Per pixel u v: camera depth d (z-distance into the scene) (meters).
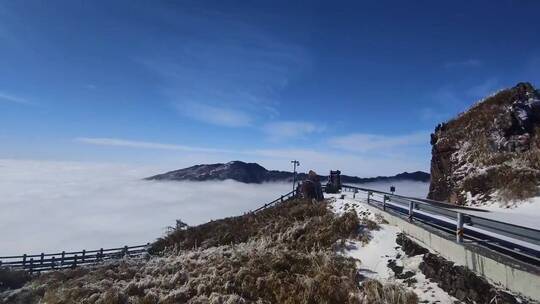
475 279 9.01
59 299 16.36
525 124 24.08
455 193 24.42
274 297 12.05
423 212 14.52
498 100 27.84
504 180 21.03
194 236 27.78
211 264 16.33
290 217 22.94
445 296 9.66
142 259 26.05
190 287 14.21
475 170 24.17
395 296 10.24
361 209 21.14
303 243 17.27
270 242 19.09
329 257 13.94
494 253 9.05
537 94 25.59
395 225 16.70
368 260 13.81
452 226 13.20
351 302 10.45
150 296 14.02
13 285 26.17
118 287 15.52
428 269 11.03
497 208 19.44
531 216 15.16
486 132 26.23
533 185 19.19
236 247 19.75
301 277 12.39
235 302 12.08
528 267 7.85
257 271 13.77
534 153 21.78
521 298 7.88
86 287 16.64
